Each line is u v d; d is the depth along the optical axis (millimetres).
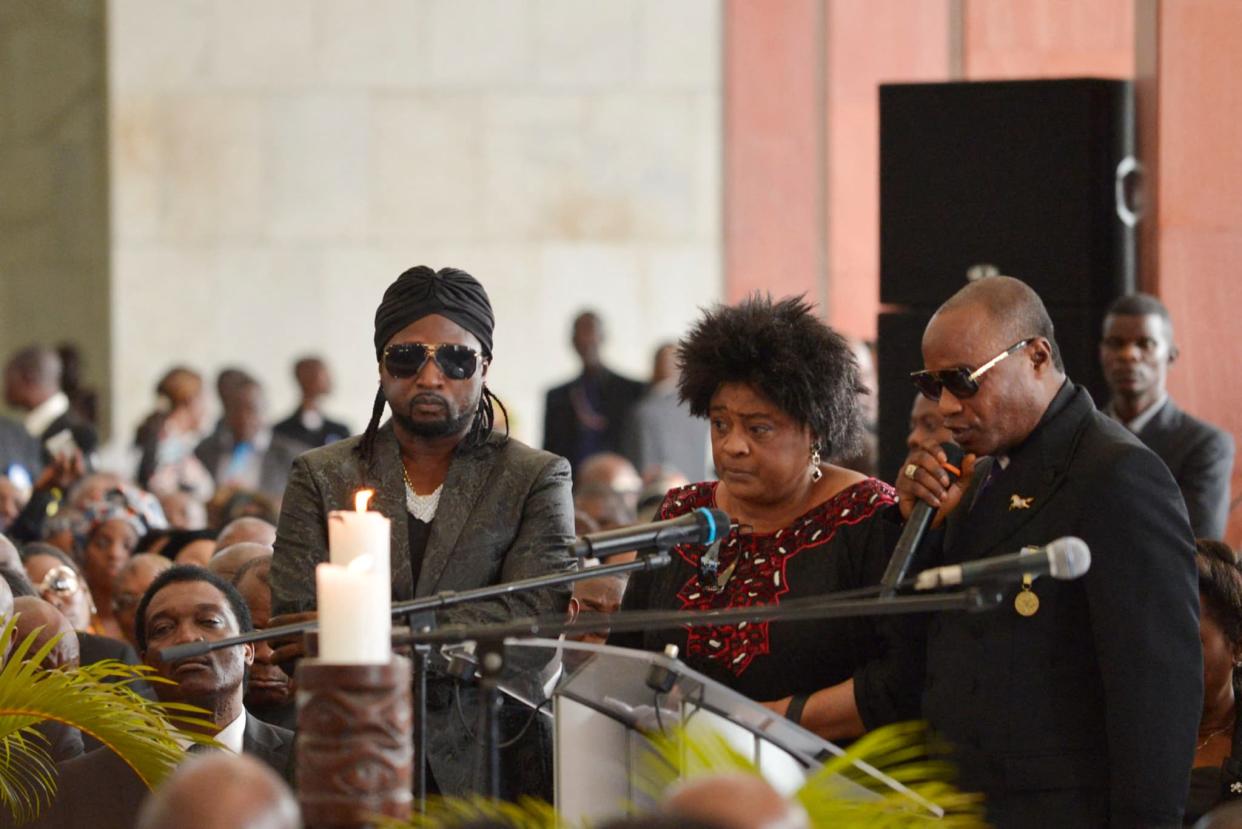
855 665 12781
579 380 37062
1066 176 20312
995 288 12469
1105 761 12094
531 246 43938
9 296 45312
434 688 13023
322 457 13891
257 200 44156
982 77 26547
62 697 12359
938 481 12078
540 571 13406
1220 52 20875
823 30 38375
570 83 44094
